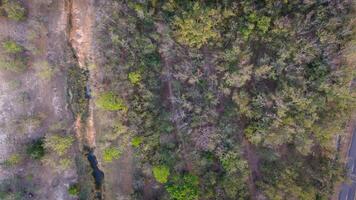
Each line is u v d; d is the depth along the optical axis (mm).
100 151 46688
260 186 41906
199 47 40406
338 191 45062
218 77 41312
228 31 40125
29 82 46688
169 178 42344
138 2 41500
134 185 45094
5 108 46688
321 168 41094
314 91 39312
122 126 43250
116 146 44594
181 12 40312
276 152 41156
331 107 39812
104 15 43344
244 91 40531
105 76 44906
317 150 42188
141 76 42375
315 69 38812
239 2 39031
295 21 38219
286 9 38656
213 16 39031
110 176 46750
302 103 38656
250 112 40719
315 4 37562
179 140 42906
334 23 36969
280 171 40594
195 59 41219
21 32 45562
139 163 44219
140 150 43688
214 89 41406
